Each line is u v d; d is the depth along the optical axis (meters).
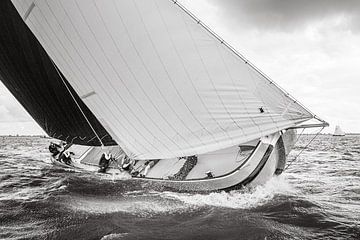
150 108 10.90
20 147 44.38
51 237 7.23
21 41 14.09
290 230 7.82
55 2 11.11
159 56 10.26
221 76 9.98
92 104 12.45
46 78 14.77
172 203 9.98
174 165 12.70
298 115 10.00
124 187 11.98
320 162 23.61
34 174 15.38
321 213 9.12
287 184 13.08
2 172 16.05
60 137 17.73
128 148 12.21
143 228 7.88
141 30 10.23
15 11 13.05
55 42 12.06
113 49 10.79
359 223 8.35
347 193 12.03
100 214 8.88
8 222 8.15
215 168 11.65
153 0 9.89
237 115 10.03
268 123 9.93
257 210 9.36
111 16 10.41
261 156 10.29
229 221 8.40
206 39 9.88
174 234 7.53
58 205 9.68
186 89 10.23
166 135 11.02
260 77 9.82
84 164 17.27
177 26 9.95
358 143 62.28
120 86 11.17
